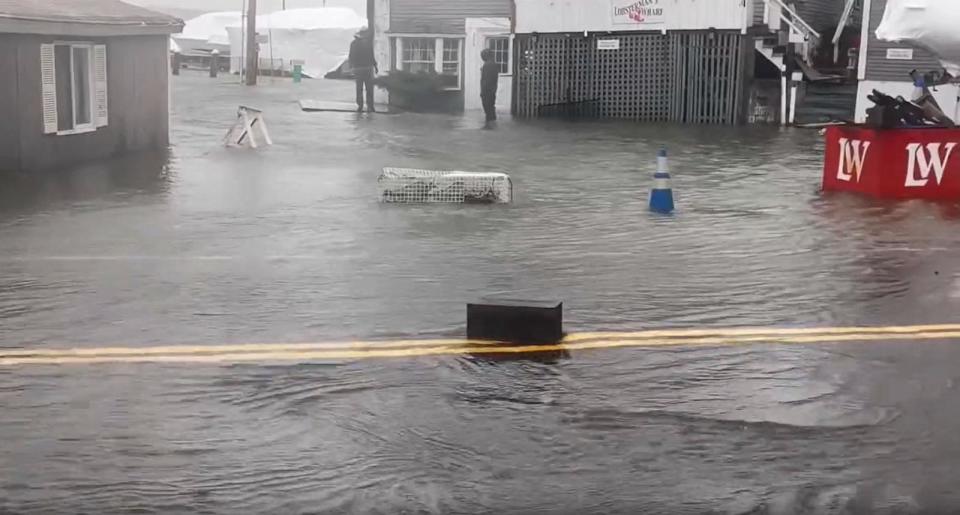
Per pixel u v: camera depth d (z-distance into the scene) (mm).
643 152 19844
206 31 64188
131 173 15805
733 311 7805
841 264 9531
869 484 4715
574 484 4703
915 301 8156
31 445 5090
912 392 5949
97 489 4613
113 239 10547
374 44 33750
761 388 5996
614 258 9781
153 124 19500
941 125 14000
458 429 5344
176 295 8172
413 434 5277
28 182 14617
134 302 7941
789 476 4797
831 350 6762
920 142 13570
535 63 30781
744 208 12859
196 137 21797
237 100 34438
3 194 13484
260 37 56000
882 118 13773
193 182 14922
